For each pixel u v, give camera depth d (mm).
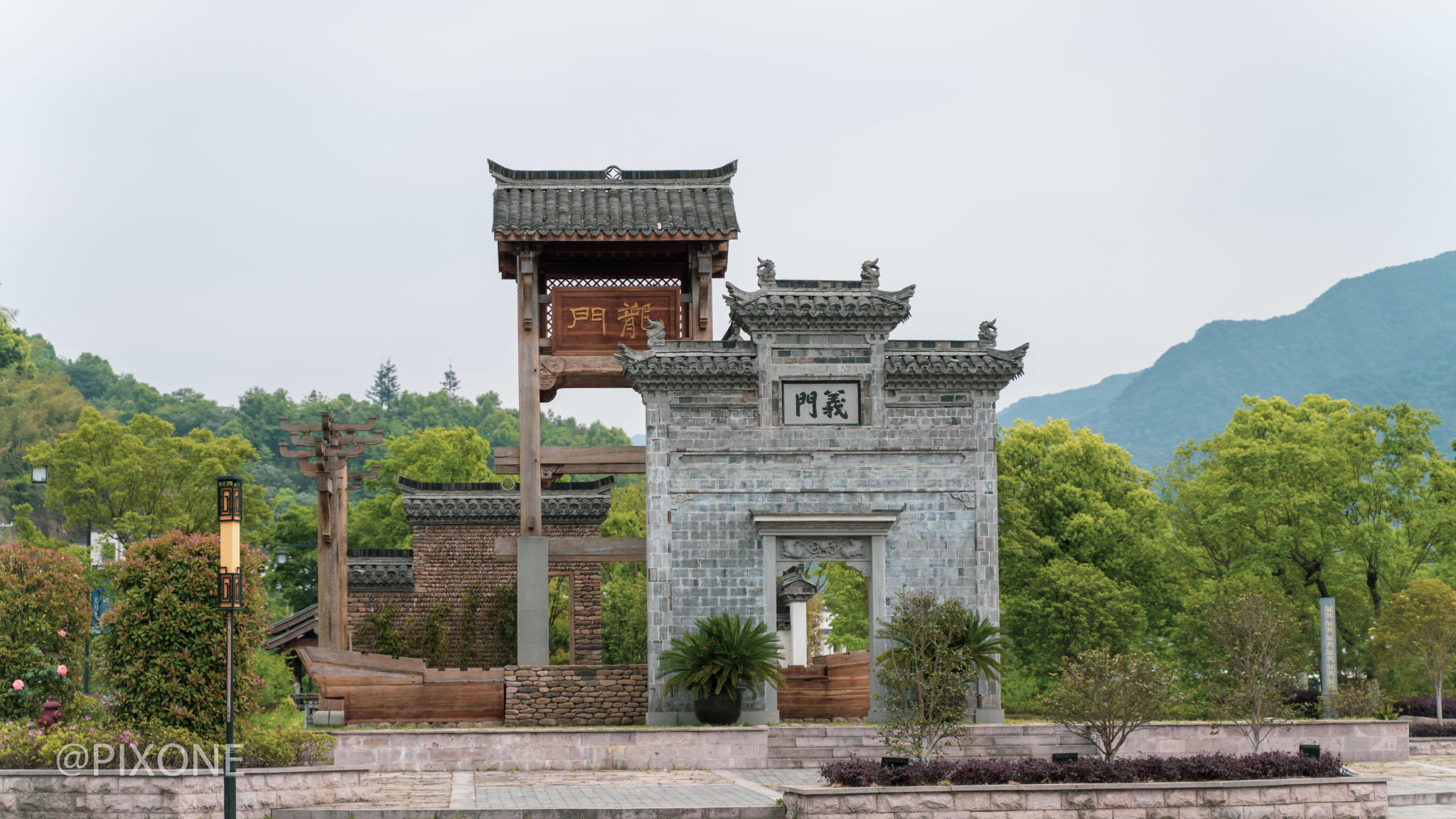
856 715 30562
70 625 27125
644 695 30422
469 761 25688
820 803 19500
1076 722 24219
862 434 30328
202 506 57812
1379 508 42875
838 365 30500
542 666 30438
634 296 33812
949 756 27391
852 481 30234
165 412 135000
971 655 28234
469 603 41625
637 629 50844
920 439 30438
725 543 29938
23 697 25562
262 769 19750
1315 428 42844
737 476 30109
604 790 22656
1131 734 27547
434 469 66375
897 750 25453
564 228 32344
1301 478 42219
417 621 41438
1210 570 45688
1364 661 41312
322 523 35125
